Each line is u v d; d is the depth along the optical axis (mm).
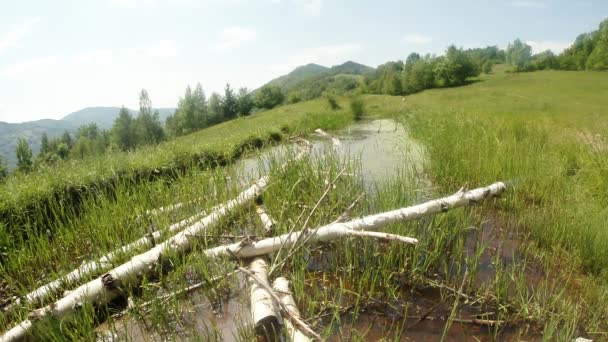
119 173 8078
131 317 4113
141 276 4633
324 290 4375
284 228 5559
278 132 16484
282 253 5039
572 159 8414
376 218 5086
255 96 101188
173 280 4527
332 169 7742
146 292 4371
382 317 4004
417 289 4512
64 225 6121
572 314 3828
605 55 59781
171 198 7082
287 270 4906
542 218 5855
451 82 67000
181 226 5801
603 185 6734
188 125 101250
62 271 4746
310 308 3945
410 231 5293
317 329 3797
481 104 28344
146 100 108562
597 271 4609
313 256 5371
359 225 4988
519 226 5965
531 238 5598
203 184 7625
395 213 5152
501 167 7871
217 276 4664
